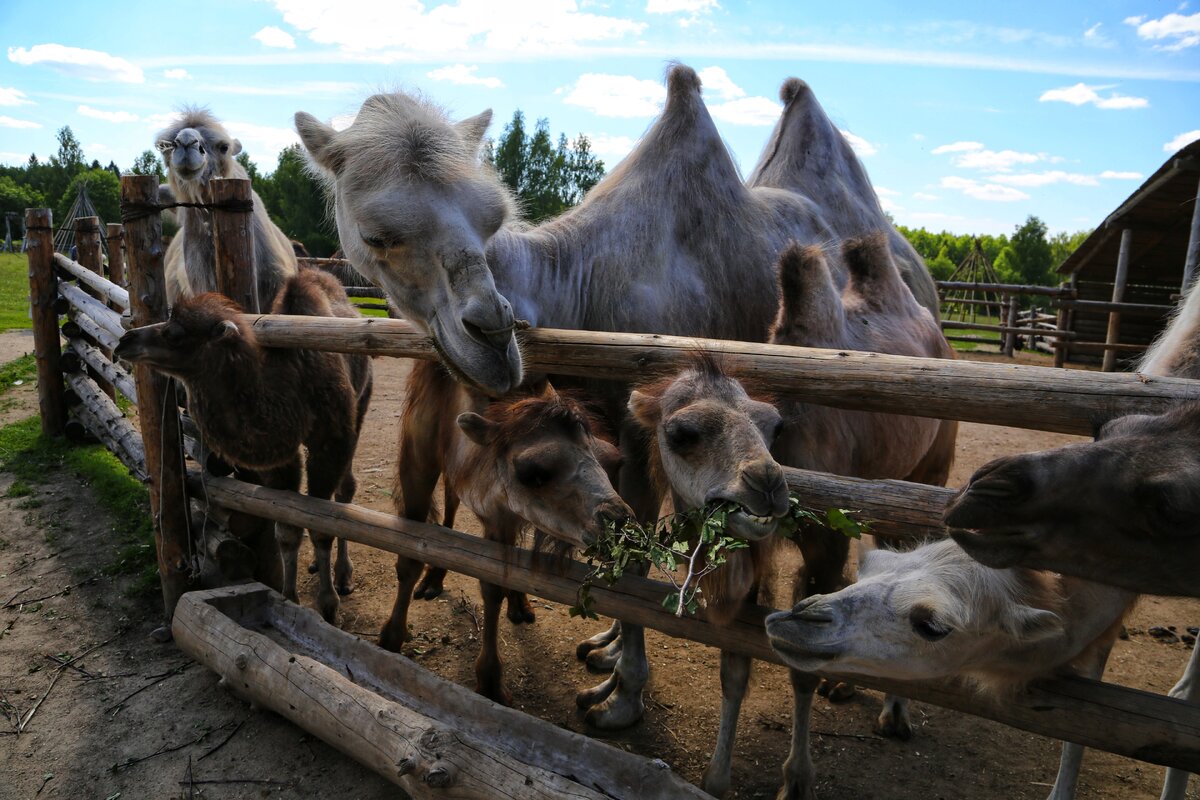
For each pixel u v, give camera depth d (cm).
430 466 414
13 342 1479
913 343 404
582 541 290
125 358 412
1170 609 533
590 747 292
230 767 351
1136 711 217
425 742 292
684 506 287
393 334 377
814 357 276
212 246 668
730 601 277
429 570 525
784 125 571
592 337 331
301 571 571
